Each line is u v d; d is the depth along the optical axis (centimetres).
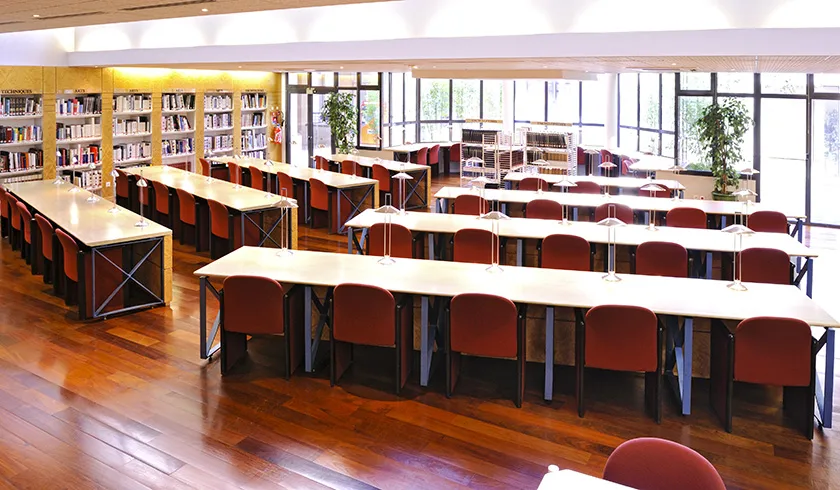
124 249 673
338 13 940
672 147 1328
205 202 918
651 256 629
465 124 1658
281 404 477
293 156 1608
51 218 725
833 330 436
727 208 836
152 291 699
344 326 491
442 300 547
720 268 727
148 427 441
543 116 1741
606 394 496
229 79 1440
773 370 425
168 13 577
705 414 466
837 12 668
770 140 1146
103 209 784
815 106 1093
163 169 1125
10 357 551
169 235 674
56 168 1165
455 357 499
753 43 609
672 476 255
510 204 950
